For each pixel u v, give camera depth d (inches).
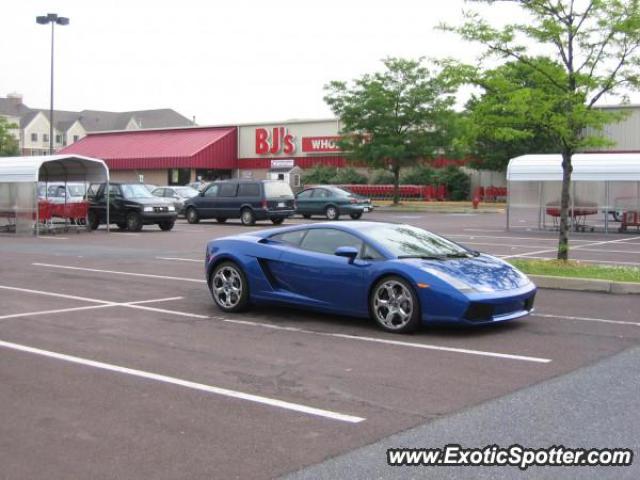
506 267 353.4
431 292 318.7
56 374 265.9
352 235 354.9
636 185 961.5
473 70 537.6
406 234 366.6
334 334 332.5
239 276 381.1
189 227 1127.6
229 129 2256.4
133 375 264.7
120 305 412.8
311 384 252.7
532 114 517.3
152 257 675.4
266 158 2194.9
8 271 568.1
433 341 316.2
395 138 1589.6
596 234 956.0
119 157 2313.0
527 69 536.1
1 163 960.9
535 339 320.5
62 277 533.0
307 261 358.3
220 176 2267.5
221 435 202.7
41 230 963.3
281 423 212.4
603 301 419.2
